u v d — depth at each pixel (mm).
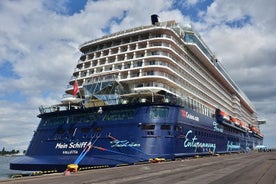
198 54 69125
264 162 38031
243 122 118438
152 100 45438
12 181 18688
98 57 59750
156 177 21062
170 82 51781
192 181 18703
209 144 62781
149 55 53531
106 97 49312
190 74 62625
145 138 42469
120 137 43344
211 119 66000
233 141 90312
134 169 28297
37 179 19906
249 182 18094
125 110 45031
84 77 57000
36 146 50906
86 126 46531
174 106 46312
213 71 82688
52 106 52938
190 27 65938
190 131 51406
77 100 52906
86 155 44500
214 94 82375
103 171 26281
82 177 21141
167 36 55969
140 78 50000
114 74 53062
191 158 49031
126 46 57344
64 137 47906
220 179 19750
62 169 45000
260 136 164875
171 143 44312
